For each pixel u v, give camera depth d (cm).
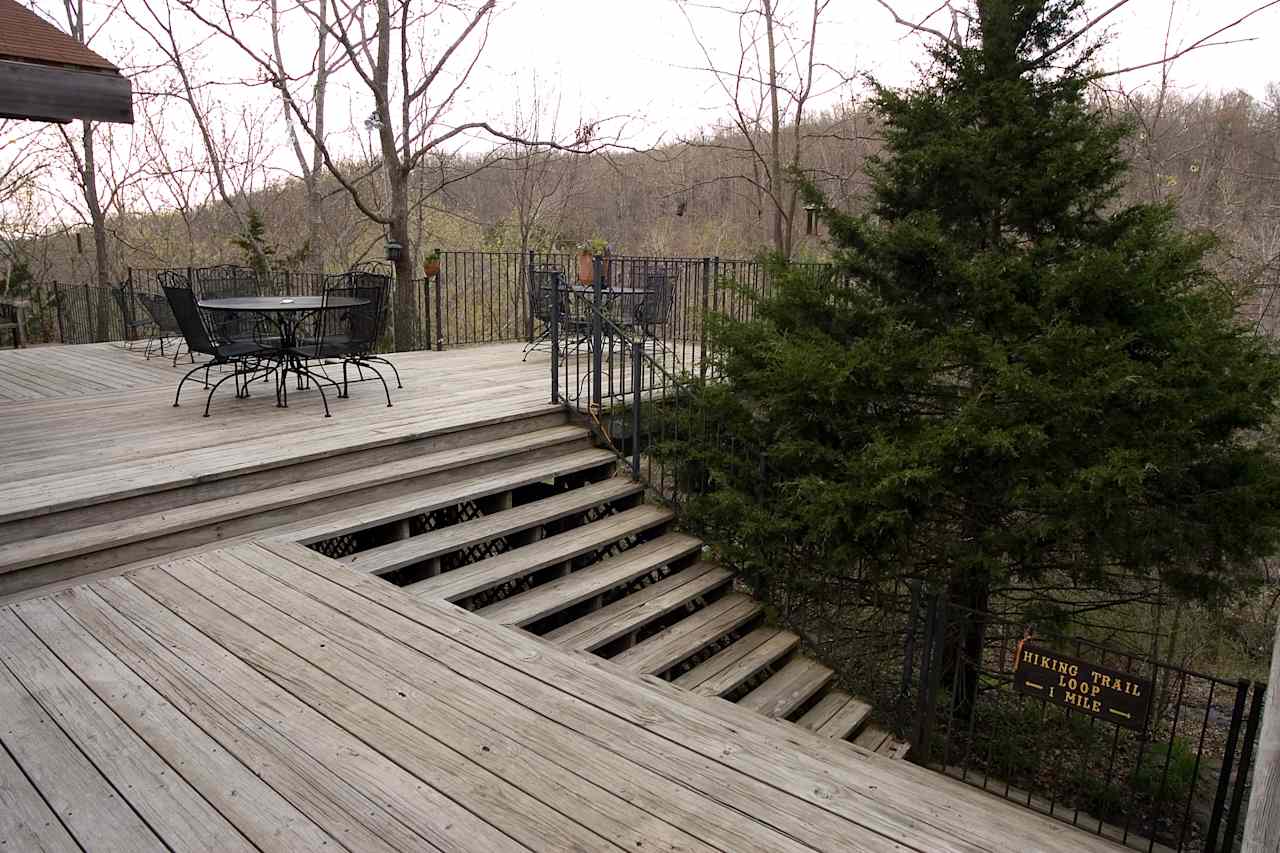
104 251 1714
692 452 556
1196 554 483
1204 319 511
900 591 643
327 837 192
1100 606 605
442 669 276
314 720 242
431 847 190
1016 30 561
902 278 579
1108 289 498
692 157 1947
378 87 1240
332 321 665
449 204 2264
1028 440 471
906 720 477
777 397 545
